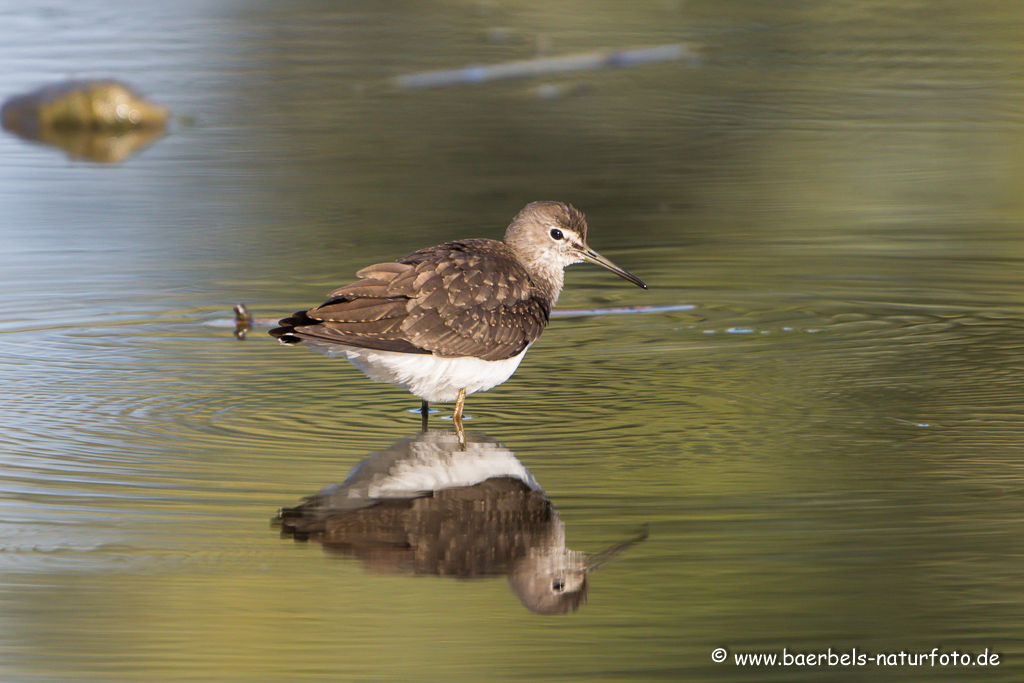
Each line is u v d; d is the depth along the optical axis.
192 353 14.91
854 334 15.59
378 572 9.58
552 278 14.23
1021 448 11.64
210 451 11.72
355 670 8.45
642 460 11.52
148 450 11.70
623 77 31.20
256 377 14.09
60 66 31.31
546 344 15.48
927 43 33.81
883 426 12.30
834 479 10.99
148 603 9.11
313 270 18.22
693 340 15.53
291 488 10.88
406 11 39.28
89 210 21.41
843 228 20.33
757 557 9.58
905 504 10.45
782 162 24.11
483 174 23.55
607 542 9.85
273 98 29.34
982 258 18.69
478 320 12.51
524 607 9.16
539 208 14.17
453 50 33.88
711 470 11.23
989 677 8.29
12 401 13.02
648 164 24.14
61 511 10.31
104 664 8.52
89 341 15.23
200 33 35.97
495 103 29.02
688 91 29.70
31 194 22.42
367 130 26.84
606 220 20.78
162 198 22.20
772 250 19.33
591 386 13.80
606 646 8.70
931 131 25.80
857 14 37.78
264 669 8.48
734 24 36.78
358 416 12.88
